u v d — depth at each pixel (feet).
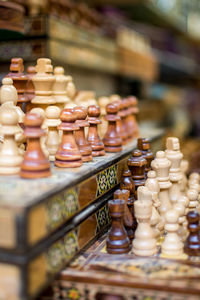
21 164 1.35
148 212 1.40
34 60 2.21
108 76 4.08
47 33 2.19
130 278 1.24
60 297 1.28
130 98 2.14
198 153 2.66
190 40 6.53
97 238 1.52
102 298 1.25
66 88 1.84
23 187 1.25
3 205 1.13
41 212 1.19
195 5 6.05
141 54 4.19
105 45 3.18
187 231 1.51
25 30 2.21
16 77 1.59
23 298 1.14
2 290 1.15
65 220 1.30
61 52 2.35
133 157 1.60
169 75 5.85
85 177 1.40
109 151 1.74
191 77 7.01
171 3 5.32
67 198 1.31
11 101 1.52
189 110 6.25
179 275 1.26
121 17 4.60
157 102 4.61
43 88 1.63
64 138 1.48
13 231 1.13
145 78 4.50
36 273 1.17
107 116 1.74
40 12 2.19
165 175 1.59
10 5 1.93
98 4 4.27
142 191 1.44
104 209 1.57
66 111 1.46
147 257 1.37
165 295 1.21
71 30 2.49
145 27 5.43
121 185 1.54
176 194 1.67
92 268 1.30
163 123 4.85
